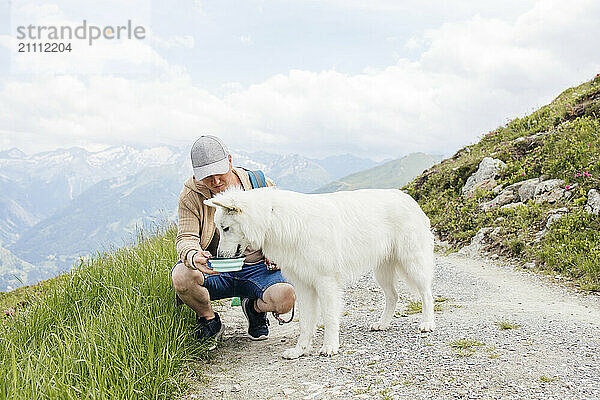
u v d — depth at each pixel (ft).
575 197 32.78
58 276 21.59
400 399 10.94
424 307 16.93
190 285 15.56
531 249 30.14
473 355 13.19
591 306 20.72
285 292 15.78
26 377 11.21
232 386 13.02
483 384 11.31
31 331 16.26
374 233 16.17
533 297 22.45
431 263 17.21
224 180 15.48
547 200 34.76
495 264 30.94
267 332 18.06
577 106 47.80
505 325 15.84
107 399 11.28
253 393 12.41
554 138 41.98
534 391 10.78
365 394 11.43
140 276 19.85
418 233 16.85
